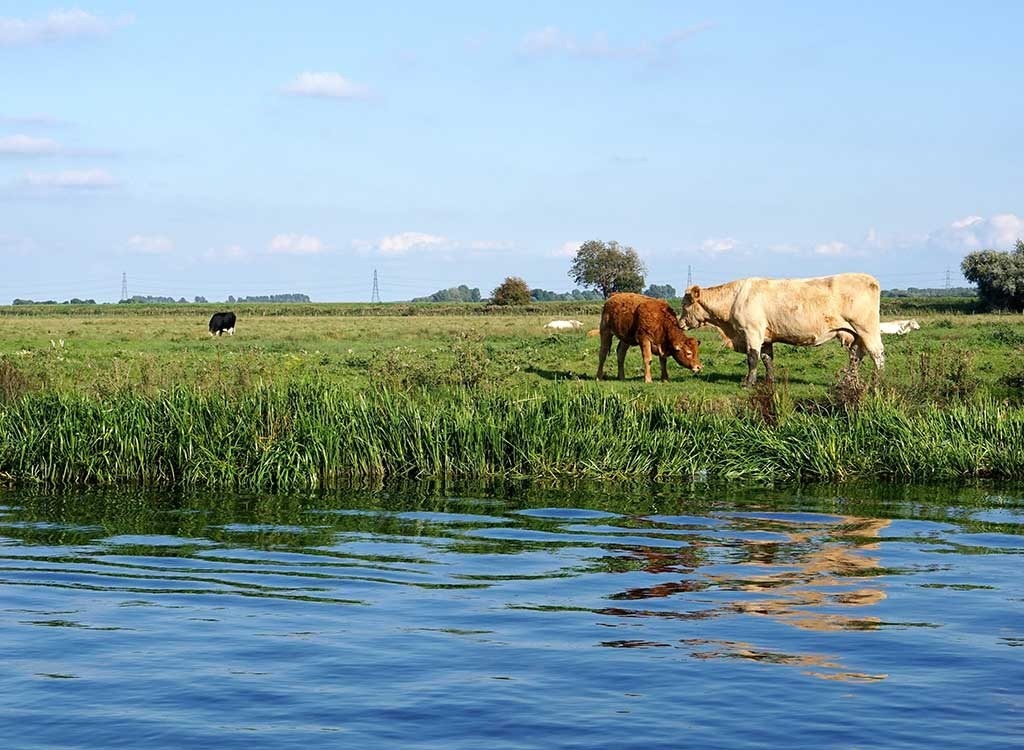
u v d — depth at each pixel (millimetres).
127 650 8570
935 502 15258
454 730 7031
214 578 10828
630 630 9078
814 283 26078
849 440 17703
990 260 75938
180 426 17391
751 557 11789
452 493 16078
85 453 17156
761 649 8578
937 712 7301
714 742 6836
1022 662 8266
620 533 13094
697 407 20141
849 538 12797
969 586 10516
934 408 19422
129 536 12859
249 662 8297
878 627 9141
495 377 23688
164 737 6926
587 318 68438
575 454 17609
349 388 20969
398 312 95000
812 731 6996
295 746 6793
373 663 8266
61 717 7242
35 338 42375
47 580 10719
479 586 10547
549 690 7707
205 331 51719
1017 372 25688
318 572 11094
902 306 82125
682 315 27203
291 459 16906
